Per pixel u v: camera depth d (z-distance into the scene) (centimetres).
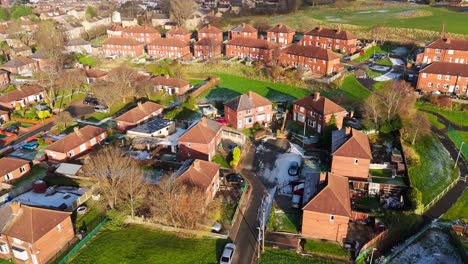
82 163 7806
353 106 9469
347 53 13450
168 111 9838
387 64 12444
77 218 6069
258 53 13462
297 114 9006
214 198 6488
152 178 7062
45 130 9475
